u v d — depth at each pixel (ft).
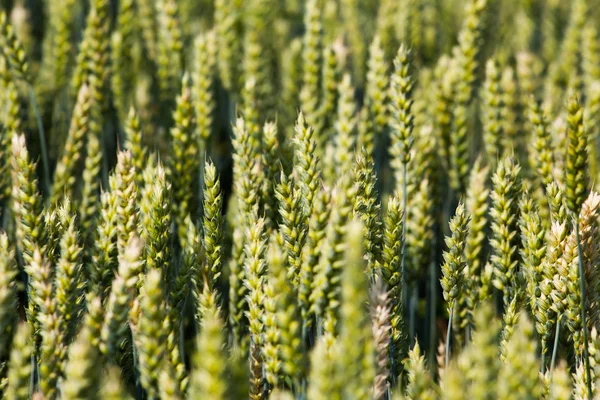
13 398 3.32
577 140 3.60
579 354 3.73
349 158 4.18
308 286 3.47
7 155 4.20
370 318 3.34
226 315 4.27
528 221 3.79
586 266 3.67
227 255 4.29
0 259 3.41
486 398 3.18
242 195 3.79
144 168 4.23
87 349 3.15
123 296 3.38
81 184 4.55
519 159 4.59
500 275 3.86
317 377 3.13
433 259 4.30
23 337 3.32
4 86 4.42
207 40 4.49
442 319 4.54
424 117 4.69
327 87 4.55
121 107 4.87
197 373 3.10
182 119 4.22
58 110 4.85
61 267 3.49
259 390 3.63
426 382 3.36
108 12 4.60
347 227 3.36
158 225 3.67
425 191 4.13
